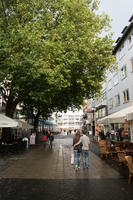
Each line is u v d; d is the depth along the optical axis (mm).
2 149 16062
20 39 12820
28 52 12773
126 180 7574
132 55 24000
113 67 17875
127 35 25578
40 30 14164
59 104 22609
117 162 11898
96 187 6633
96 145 24906
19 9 14805
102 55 16125
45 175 8391
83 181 7418
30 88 14531
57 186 6750
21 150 18812
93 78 16656
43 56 13273
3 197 5629
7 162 11812
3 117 13742
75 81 16609
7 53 12453
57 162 11750
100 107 39781
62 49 13820
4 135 17781
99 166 10570
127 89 25688
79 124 135500
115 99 30781
